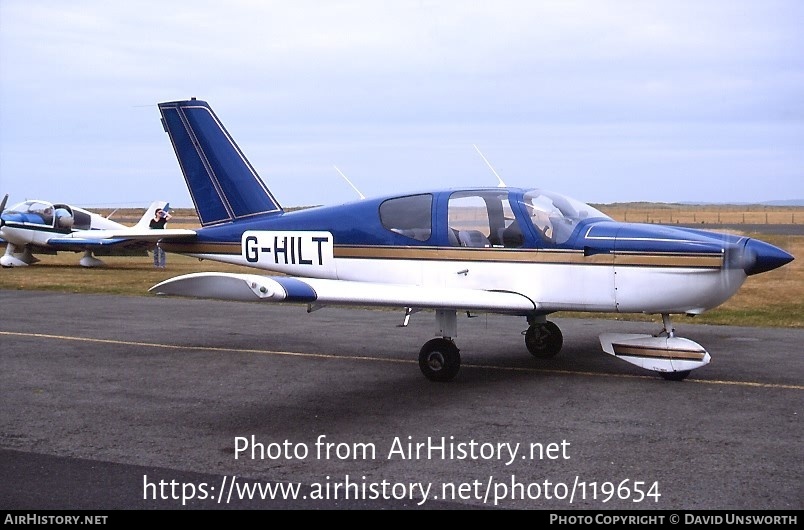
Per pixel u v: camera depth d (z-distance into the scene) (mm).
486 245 7461
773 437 5215
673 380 6992
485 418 5770
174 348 8914
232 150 9367
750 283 15336
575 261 7066
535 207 7340
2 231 21344
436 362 7023
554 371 7480
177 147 9594
